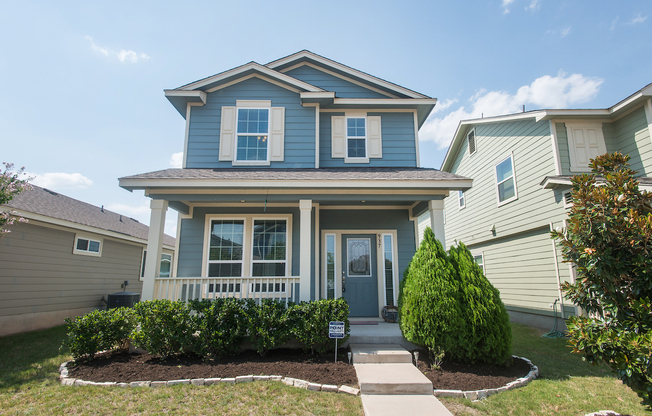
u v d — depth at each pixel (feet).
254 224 26.48
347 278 27.30
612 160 12.27
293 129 27.94
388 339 19.21
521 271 31.94
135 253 45.09
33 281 28.78
